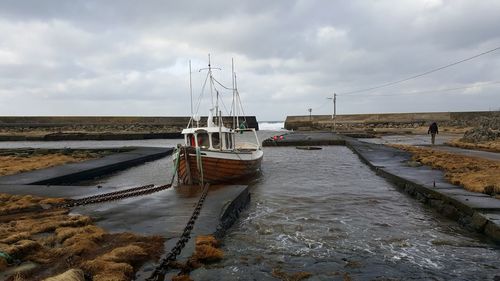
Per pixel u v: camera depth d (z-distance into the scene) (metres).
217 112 17.91
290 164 24.92
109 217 9.34
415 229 9.79
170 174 21.31
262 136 68.19
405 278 6.83
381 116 95.50
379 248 8.39
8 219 9.00
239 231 9.56
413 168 18.52
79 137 58.44
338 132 62.03
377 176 18.86
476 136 31.39
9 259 6.03
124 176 20.62
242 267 7.15
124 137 59.41
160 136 62.28
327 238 9.09
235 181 17.20
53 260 6.28
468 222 9.54
